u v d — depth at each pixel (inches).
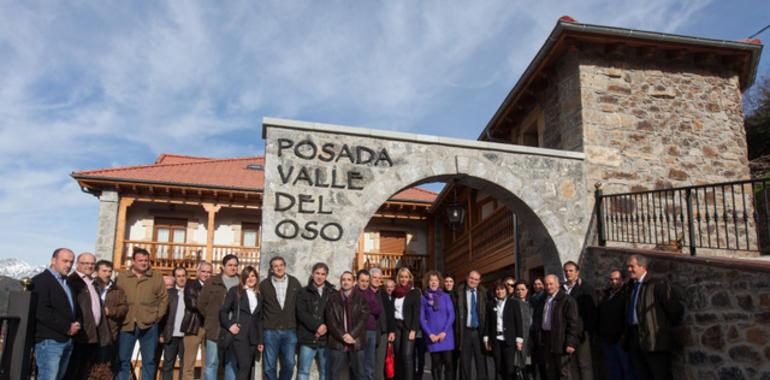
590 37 346.0
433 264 731.4
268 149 293.4
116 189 629.6
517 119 458.9
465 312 272.5
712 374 223.3
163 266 649.6
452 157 318.0
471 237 588.1
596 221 328.8
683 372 240.2
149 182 620.4
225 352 242.7
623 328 250.7
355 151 305.0
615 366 255.4
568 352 245.4
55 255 209.0
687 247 313.1
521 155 329.4
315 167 297.4
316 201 293.6
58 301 203.8
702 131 364.2
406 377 266.8
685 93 367.9
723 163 362.9
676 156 355.3
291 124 296.8
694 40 350.0
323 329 246.8
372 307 263.3
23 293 192.9
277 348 245.6
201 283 275.6
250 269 251.4
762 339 201.2
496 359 263.1
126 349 246.1
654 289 240.1
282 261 252.2
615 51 358.3
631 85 359.3
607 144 344.8
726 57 374.0
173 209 688.4
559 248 320.8
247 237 705.6
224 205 661.3
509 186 321.7
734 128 371.2
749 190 364.2
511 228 457.1
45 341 199.5
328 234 290.8
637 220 311.0
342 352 245.8
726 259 226.1
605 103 351.3
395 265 716.7
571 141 356.2
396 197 708.7
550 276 265.6
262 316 247.8
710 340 225.5
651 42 351.6
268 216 285.0
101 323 228.1
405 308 273.6
